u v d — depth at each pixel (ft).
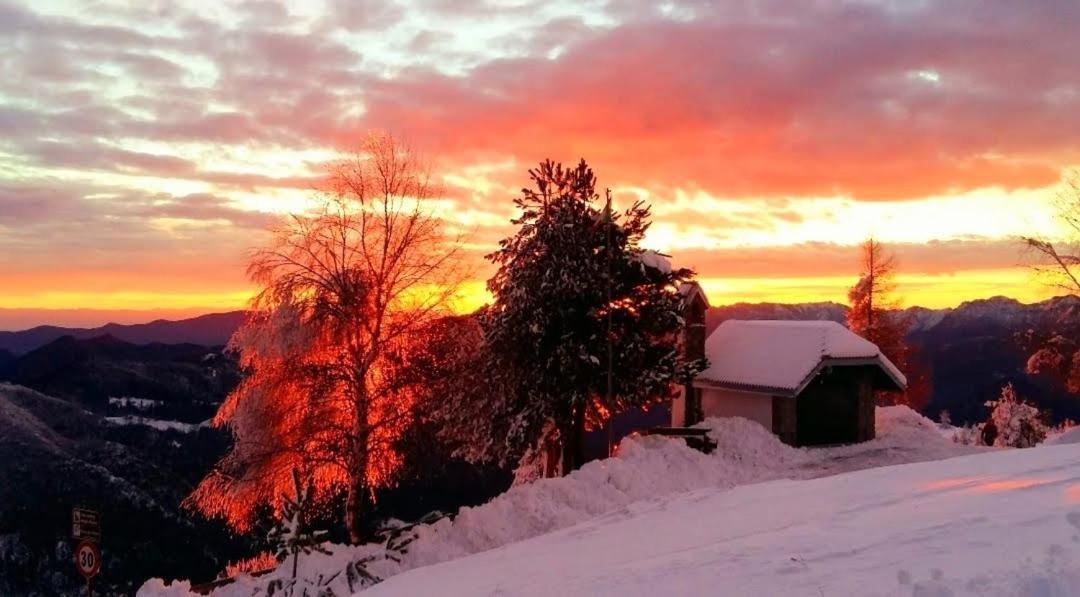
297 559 54.19
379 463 69.72
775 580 25.35
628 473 68.64
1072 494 31.55
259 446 67.00
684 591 26.16
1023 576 20.86
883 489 41.37
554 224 81.30
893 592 21.95
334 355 69.41
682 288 105.40
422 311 71.10
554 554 40.75
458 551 56.80
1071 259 121.80
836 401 104.22
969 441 134.31
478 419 80.74
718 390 107.34
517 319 80.12
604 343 81.10
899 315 165.99
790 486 50.14
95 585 104.01
